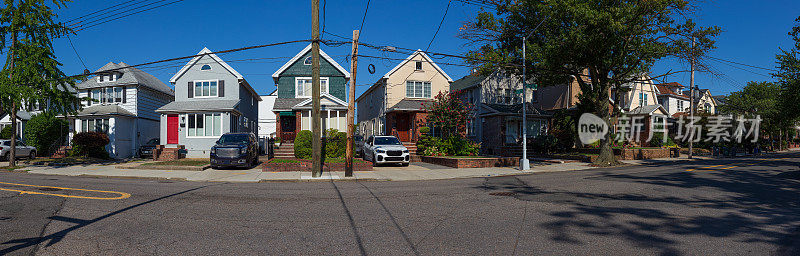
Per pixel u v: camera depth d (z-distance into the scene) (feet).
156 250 16.51
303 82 92.68
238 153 57.21
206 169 58.03
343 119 87.10
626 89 75.56
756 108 134.41
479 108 100.58
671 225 21.27
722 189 36.14
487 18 65.87
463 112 79.46
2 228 20.10
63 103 60.13
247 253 16.16
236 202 28.81
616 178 46.75
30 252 16.08
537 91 119.85
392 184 42.14
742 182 41.86
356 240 18.25
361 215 24.02
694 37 63.05
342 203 28.53
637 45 61.26
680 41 61.82
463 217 23.44
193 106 89.51
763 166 64.90
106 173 52.60
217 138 87.45
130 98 94.32
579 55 61.41
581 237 18.75
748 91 141.18
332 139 69.41
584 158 76.84
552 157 83.61
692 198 30.76
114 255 15.79
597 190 35.60
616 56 63.10
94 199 29.50
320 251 16.49
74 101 62.34
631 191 34.86
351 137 49.42
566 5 55.88
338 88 93.20
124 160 81.00
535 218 23.12
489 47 68.08
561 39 62.34
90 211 24.80
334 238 18.57
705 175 49.75
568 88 108.37
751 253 16.20
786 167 62.34
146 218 22.84
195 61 94.48
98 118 89.71
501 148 90.33
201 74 94.38
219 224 21.39
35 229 19.92
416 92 97.71
